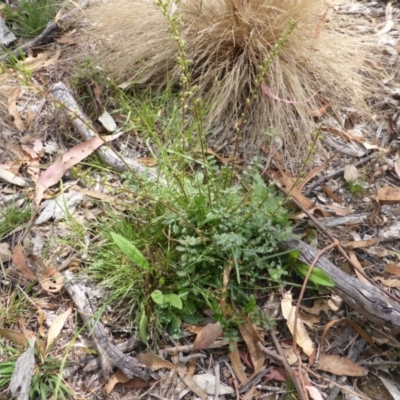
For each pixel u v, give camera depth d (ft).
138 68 3.69
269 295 2.73
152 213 2.85
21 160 3.38
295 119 3.39
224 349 2.59
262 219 2.64
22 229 3.06
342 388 2.45
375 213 3.04
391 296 2.56
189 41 3.54
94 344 2.58
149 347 2.54
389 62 3.77
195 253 2.61
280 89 3.39
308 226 2.97
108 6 3.83
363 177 3.22
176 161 3.14
